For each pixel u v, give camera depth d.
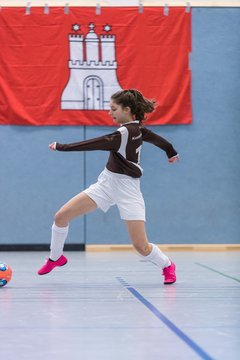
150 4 12.12
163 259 6.15
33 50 11.94
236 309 4.55
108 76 11.95
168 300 5.04
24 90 11.90
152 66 12.02
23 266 8.59
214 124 12.11
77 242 11.88
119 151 5.83
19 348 3.23
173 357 3.02
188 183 12.05
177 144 12.04
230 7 12.16
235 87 12.14
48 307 4.65
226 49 12.14
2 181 11.87
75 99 11.94
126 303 4.86
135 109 6.05
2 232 11.86
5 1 12.00
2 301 5.00
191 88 12.08
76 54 11.95
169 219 12.02
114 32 11.98
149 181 12.00
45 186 11.91
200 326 3.85
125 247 11.91
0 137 11.88
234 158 12.12
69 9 11.98
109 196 5.98
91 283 6.35
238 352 3.12
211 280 6.62
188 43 12.07
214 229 12.06
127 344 3.32
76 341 3.40
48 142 11.92
